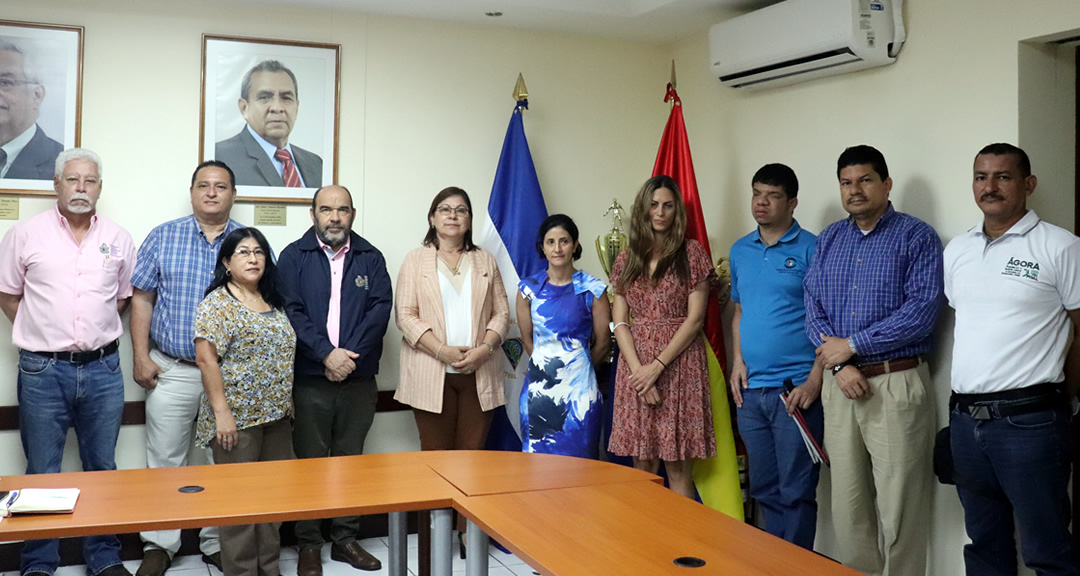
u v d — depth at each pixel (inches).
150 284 156.6
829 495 161.5
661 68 203.3
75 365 148.4
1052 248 116.0
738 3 170.9
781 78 165.9
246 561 135.5
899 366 134.1
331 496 99.6
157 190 166.9
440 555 102.2
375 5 173.6
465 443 167.0
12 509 88.9
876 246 136.5
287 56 173.3
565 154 195.2
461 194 166.4
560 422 162.2
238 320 135.4
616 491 103.4
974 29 135.2
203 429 137.6
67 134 160.1
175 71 167.5
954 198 138.3
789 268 151.9
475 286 166.1
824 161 162.7
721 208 189.5
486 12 177.8
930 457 138.3
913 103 145.2
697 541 85.0
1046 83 131.6
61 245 149.3
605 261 191.3
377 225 180.7
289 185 173.9
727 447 166.2
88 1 161.9
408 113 182.5
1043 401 116.8
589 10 177.6
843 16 145.5
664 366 153.9
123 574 151.6
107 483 104.0
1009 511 124.6
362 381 163.5
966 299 123.4
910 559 137.0
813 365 148.8
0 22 156.2
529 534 86.7
